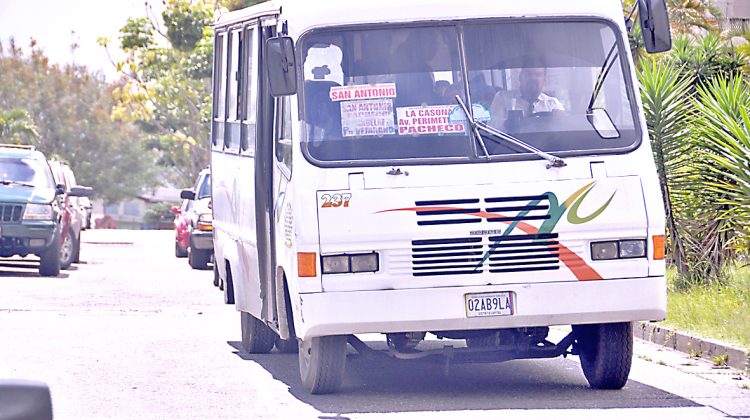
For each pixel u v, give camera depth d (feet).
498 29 41.27
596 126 40.63
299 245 38.93
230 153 55.72
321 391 42.57
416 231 39.06
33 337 59.21
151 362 51.26
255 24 49.24
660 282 39.99
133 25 255.29
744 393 42.65
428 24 41.01
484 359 42.63
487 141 39.99
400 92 40.40
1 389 15.10
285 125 42.45
